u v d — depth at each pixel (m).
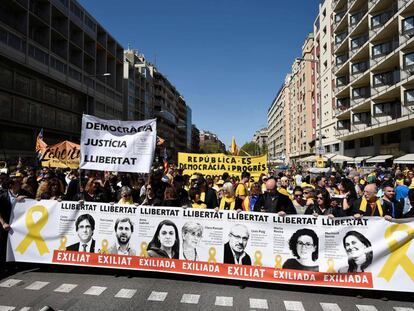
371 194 5.83
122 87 66.06
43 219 6.28
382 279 5.27
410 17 26.23
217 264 5.75
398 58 29.12
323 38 54.22
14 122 34.03
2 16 32.09
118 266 6.04
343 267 5.38
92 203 6.20
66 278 5.92
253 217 5.69
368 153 38.44
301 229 5.55
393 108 31.58
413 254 5.22
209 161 13.36
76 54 47.53
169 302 4.94
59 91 43.59
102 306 4.78
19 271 6.29
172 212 5.94
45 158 14.28
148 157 6.32
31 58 35.34
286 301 5.05
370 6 33.69
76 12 45.69
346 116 44.16
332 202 6.39
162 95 99.38
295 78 82.00
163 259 5.91
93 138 6.44
